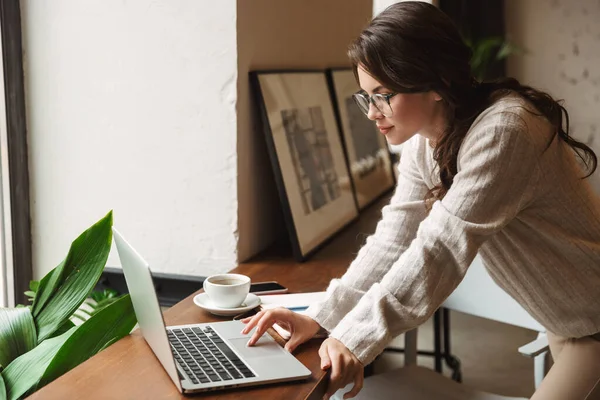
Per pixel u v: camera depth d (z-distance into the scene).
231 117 1.92
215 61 1.90
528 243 1.33
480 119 1.24
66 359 1.37
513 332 3.55
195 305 1.56
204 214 1.98
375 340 1.22
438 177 1.45
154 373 1.19
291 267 1.99
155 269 2.04
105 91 1.99
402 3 1.26
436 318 2.74
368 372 2.20
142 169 2.00
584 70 4.84
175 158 1.98
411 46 1.21
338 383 1.20
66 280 1.56
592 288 1.35
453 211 1.21
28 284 2.11
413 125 1.29
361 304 1.26
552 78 4.93
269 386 1.15
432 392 1.78
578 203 1.31
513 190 1.22
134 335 1.37
